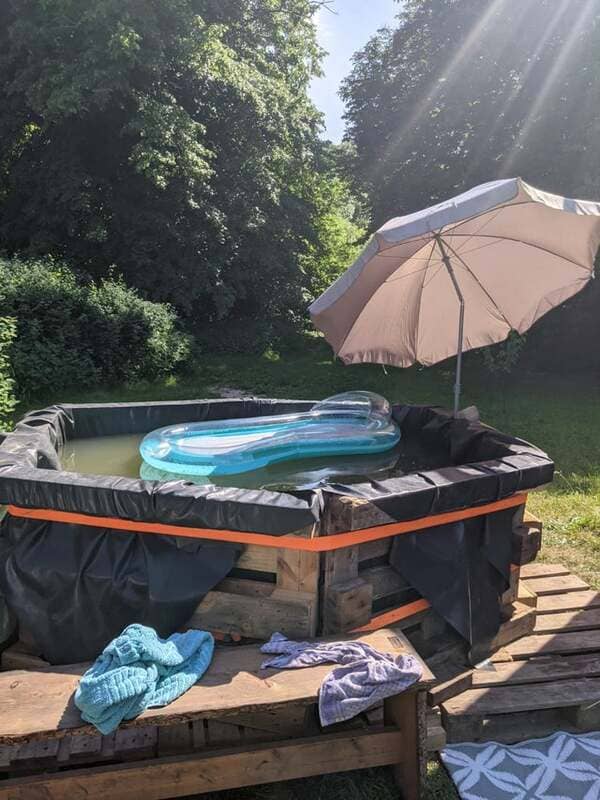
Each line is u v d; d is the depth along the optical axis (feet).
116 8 36.35
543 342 37.88
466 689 8.30
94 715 5.73
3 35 40.91
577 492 17.40
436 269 11.28
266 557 7.64
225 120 48.11
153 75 40.45
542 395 32.94
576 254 10.09
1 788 6.18
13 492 7.75
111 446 12.55
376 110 45.98
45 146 44.57
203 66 42.42
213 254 47.26
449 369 39.42
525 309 11.73
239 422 12.30
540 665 8.86
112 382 31.91
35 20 38.19
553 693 8.25
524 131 34.55
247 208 48.62
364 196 50.90
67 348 29.58
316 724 7.36
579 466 20.01
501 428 25.04
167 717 5.91
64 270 33.58
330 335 11.51
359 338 11.89
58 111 36.99
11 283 27.91
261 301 53.72
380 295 11.07
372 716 7.52
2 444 9.66
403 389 33.76
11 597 8.00
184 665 6.59
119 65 37.11
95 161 45.09
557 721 8.33
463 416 12.09
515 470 8.73
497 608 9.02
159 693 6.10
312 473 10.61
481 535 8.80
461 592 8.48
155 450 10.95
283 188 55.01
